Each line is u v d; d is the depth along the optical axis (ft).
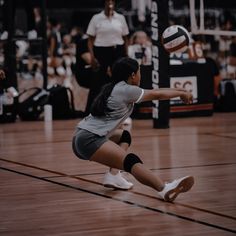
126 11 72.79
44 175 25.22
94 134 20.92
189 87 43.50
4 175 25.38
